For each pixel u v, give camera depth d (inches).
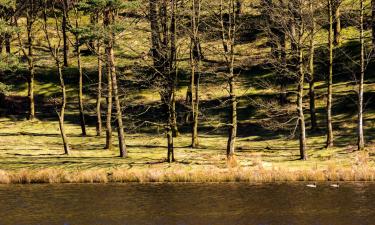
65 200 1509.6
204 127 2493.8
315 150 1982.0
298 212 1332.4
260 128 2388.0
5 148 2170.3
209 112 2608.3
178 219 1296.8
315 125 2219.5
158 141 2300.7
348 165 1779.0
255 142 2199.8
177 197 1530.5
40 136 2402.8
